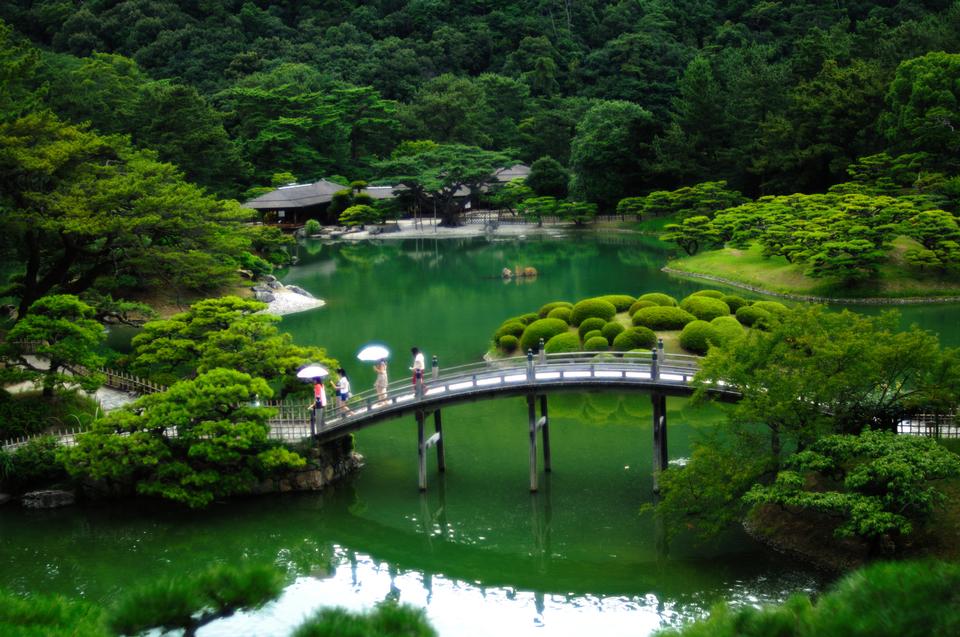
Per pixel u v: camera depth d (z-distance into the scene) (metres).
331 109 116.88
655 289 65.25
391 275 76.12
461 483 31.72
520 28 156.38
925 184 67.56
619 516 28.64
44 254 43.78
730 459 24.98
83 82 91.38
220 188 91.69
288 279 74.69
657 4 154.38
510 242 94.50
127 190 41.00
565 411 39.97
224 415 30.02
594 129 104.00
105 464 28.27
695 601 23.25
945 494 23.52
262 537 27.91
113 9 149.38
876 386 26.16
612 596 23.92
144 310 43.03
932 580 9.20
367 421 30.69
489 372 32.03
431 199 109.69
